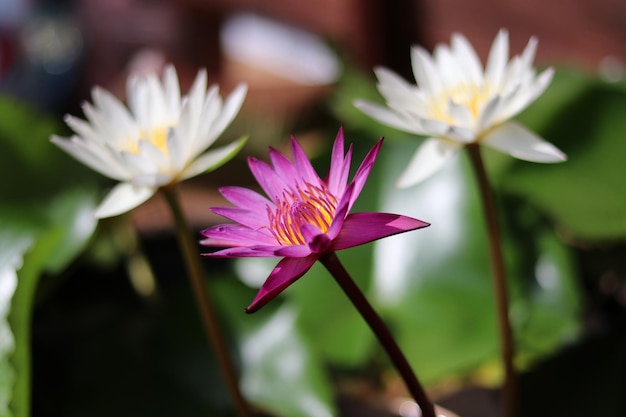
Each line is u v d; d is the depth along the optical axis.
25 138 1.26
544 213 1.26
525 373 1.20
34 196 1.24
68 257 1.19
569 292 1.21
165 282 1.33
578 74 1.30
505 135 1.04
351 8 1.72
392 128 1.37
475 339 1.20
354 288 0.92
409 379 0.93
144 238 1.38
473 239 1.24
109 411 1.17
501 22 2.07
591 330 1.27
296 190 0.93
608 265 1.31
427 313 1.22
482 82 1.07
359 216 0.92
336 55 1.50
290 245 0.92
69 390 1.18
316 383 1.16
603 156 1.26
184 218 1.05
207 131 1.04
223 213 0.93
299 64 2.35
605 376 1.18
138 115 1.10
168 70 1.08
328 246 0.91
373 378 1.21
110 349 1.20
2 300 1.12
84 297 1.33
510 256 1.22
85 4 2.58
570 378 1.19
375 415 1.19
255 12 2.20
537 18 2.07
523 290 1.21
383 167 1.29
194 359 1.19
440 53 1.09
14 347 1.06
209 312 1.05
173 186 1.04
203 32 2.31
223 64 2.37
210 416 1.16
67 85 2.54
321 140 1.44
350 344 1.22
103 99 1.08
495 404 1.20
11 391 1.05
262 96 2.09
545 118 1.28
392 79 1.06
